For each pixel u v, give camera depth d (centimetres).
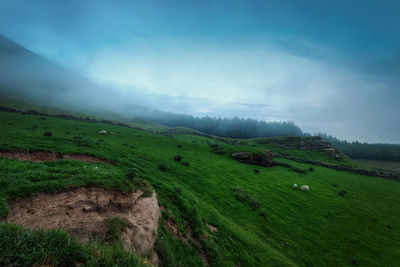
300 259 2228
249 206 3319
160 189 2228
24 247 454
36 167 1177
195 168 4759
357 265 2392
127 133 8444
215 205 2936
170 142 8262
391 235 3438
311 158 13025
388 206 5225
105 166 2150
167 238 1273
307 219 3403
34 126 6234
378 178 9606
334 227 3334
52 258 474
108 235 841
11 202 762
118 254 600
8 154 1798
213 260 1422
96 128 8225
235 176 5125
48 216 773
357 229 3444
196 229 1691
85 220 834
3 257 412
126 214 1047
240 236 2016
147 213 1184
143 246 938
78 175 1094
